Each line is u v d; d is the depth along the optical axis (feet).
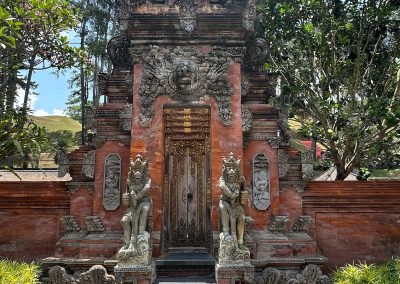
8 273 31.35
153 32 40.04
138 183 33.17
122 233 38.47
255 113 41.11
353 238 41.57
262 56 45.11
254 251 37.32
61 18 41.19
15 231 41.29
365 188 41.60
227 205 32.81
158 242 36.65
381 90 57.72
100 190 39.70
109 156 40.24
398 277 33.14
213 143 38.93
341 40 53.21
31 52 41.91
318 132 57.93
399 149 57.00
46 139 40.65
